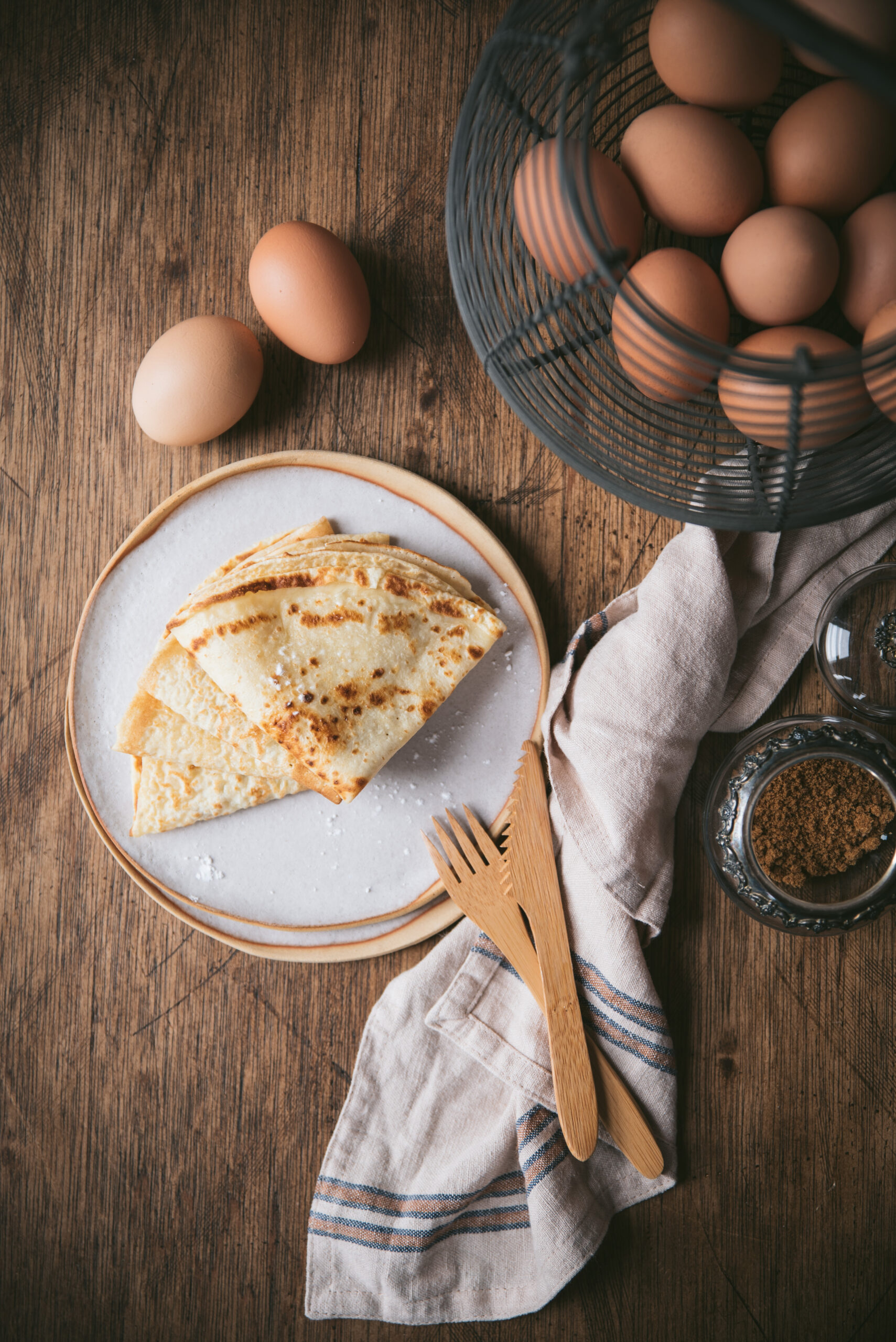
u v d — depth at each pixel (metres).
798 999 0.55
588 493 0.55
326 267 0.51
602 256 0.40
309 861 0.54
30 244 0.56
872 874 0.53
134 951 0.56
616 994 0.53
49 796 0.56
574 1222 0.52
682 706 0.52
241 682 0.50
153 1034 0.56
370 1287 0.53
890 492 0.47
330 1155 0.54
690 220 0.48
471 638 0.52
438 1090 0.54
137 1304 0.56
